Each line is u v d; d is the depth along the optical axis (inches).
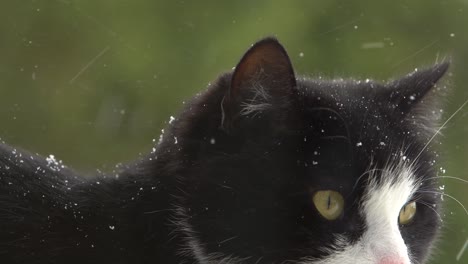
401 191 381.4
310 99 381.1
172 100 752.3
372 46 707.4
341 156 372.5
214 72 727.7
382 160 377.1
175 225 381.4
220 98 376.2
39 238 383.6
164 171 385.7
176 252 381.7
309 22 758.5
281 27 750.5
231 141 374.6
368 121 383.9
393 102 402.0
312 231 369.7
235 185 372.2
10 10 801.6
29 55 799.7
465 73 754.2
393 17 771.4
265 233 371.6
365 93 402.0
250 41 743.1
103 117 768.9
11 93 796.0
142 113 765.9
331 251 369.7
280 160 371.2
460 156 665.0
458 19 776.3
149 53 764.0
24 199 389.7
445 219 451.2
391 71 718.5
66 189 395.9
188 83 752.3
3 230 383.9
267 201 370.0
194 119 380.2
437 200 410.3
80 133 774.5
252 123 374.6
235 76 365.7
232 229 374.3
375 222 373.4
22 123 783.1
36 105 788.6
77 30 790.5
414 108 409.4
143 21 775.1
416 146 395.9
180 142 382.0
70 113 779.4
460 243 636.1
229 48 746.8
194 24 764.0
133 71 764.6
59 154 770.2
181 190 380.8
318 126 375.2
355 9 767.7
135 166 401.4
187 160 380.5
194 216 378.0
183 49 759.7
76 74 789.2
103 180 398.6
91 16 786.2
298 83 389.4
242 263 377.1
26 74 797.2
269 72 371.9
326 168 370.3
